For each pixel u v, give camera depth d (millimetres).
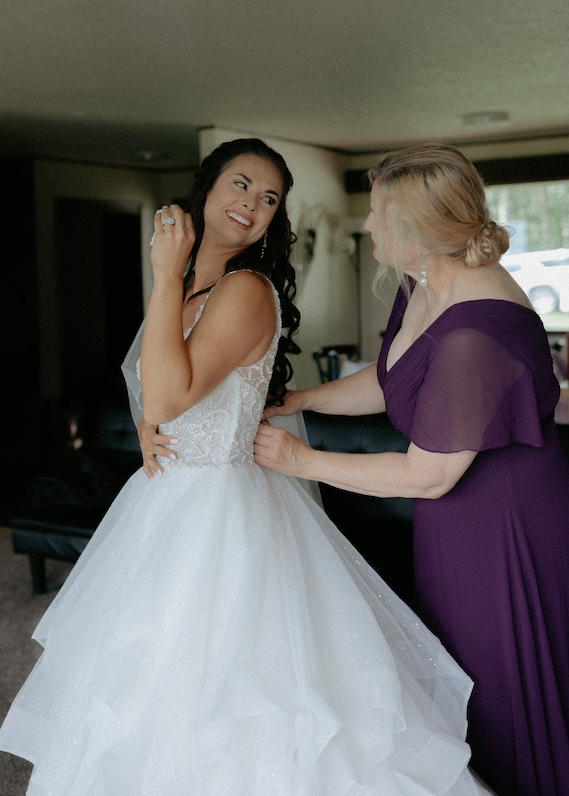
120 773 1460
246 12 3562
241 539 1547
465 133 7020
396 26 3834
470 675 1604
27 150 7266
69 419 6906
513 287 1504
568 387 5500
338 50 4219
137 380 1872
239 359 1521
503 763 1585
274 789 1423
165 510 1618
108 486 3688
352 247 7828
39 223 7559
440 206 1409
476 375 1409
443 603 1624
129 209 8398
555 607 1572
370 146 7582
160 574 1534
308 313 7496
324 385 1964
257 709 1411
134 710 1477
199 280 1709
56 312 7730
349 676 1540
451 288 1496
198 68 4504
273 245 1720
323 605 1603
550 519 1559
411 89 5184
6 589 3605
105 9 3480
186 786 1428
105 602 1603
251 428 1631
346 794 1450
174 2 3406
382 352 1729
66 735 1535
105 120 5949
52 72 4547
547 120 6449
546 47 4273
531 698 1542
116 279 8680
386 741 1481
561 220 7770
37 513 3443
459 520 1574
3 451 6941
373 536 3146
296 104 5531
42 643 1883
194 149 7293
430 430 1439
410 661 1617
